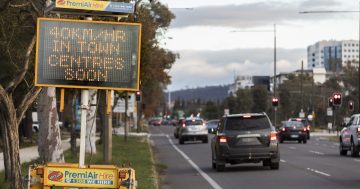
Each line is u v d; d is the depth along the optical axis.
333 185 25.56
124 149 48.88
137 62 15.55
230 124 32.16
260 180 27.84
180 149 56.34
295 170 32.50
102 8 15.18
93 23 15.34
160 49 61.78
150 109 131.62
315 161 38.91
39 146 24.05
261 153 31.77
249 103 162.25
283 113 152.25
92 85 15.38
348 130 44.00
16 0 21.23
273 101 89.62
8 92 18.27
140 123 116.31
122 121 150.25
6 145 18.28
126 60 15.52
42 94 23.73
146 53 41.00
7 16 22.38
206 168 35.31
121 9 15.30
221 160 32.22
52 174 14.92
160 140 79.94
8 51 22.75
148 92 98.75
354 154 43.00
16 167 18.22
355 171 31.80
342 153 45.72
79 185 14.90
